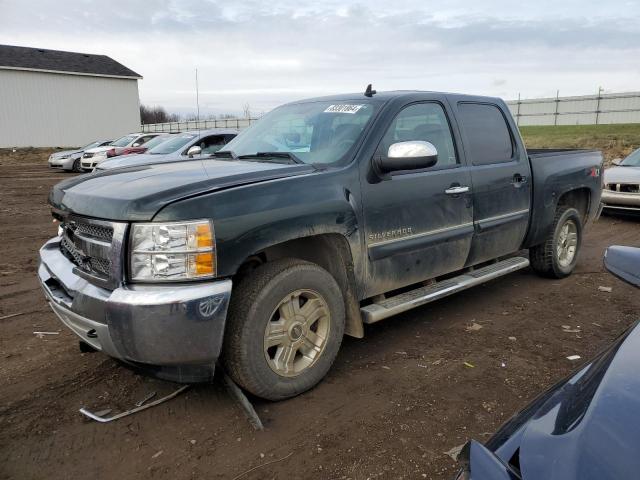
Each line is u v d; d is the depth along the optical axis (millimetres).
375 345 4094
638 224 9602
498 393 3346
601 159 6258
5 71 33375
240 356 2977
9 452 2760
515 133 5051
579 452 1365
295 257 3561
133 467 2646
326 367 3389
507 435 1628
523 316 4730
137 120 39906
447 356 3889
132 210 2725
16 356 3889
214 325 2760
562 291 5461
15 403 3234
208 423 3014
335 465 2643
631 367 1643
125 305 2645
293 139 4062
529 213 5121
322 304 3324
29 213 10680
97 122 37781
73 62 37062
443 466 2633
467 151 4434
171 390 3385
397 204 3723
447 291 4188
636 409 1461
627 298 5227
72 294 2961
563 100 40562
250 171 3320
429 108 4262
